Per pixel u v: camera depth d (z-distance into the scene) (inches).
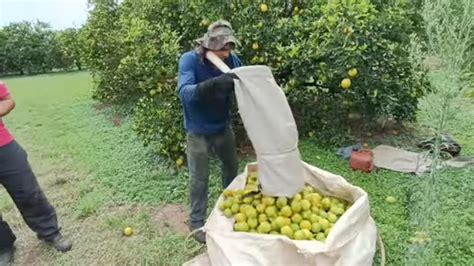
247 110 87.9
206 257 111.0
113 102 300.7
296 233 93.0
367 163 161.8
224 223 101.1
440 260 105.0
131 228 136.0
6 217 149.9
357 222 95.3
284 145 89.6
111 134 238.5
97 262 122.3
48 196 165.2
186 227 135.6
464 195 136.6
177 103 173.0
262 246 88.1
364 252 92.4
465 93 111.3
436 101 98.7
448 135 179.0
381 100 181.3
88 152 212.1
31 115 303.9
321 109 199.3
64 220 146.4
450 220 119.5
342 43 163.8
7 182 117.6
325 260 85.4
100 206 153.1
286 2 188.7
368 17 166.6
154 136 184.4
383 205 137.0
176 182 165.3
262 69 87.1
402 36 177.9
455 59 89.2
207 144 121.1
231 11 175.9
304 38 176.7
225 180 134.7
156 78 177.6
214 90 95.4
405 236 117.6
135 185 166.7
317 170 113.0
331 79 174.4
